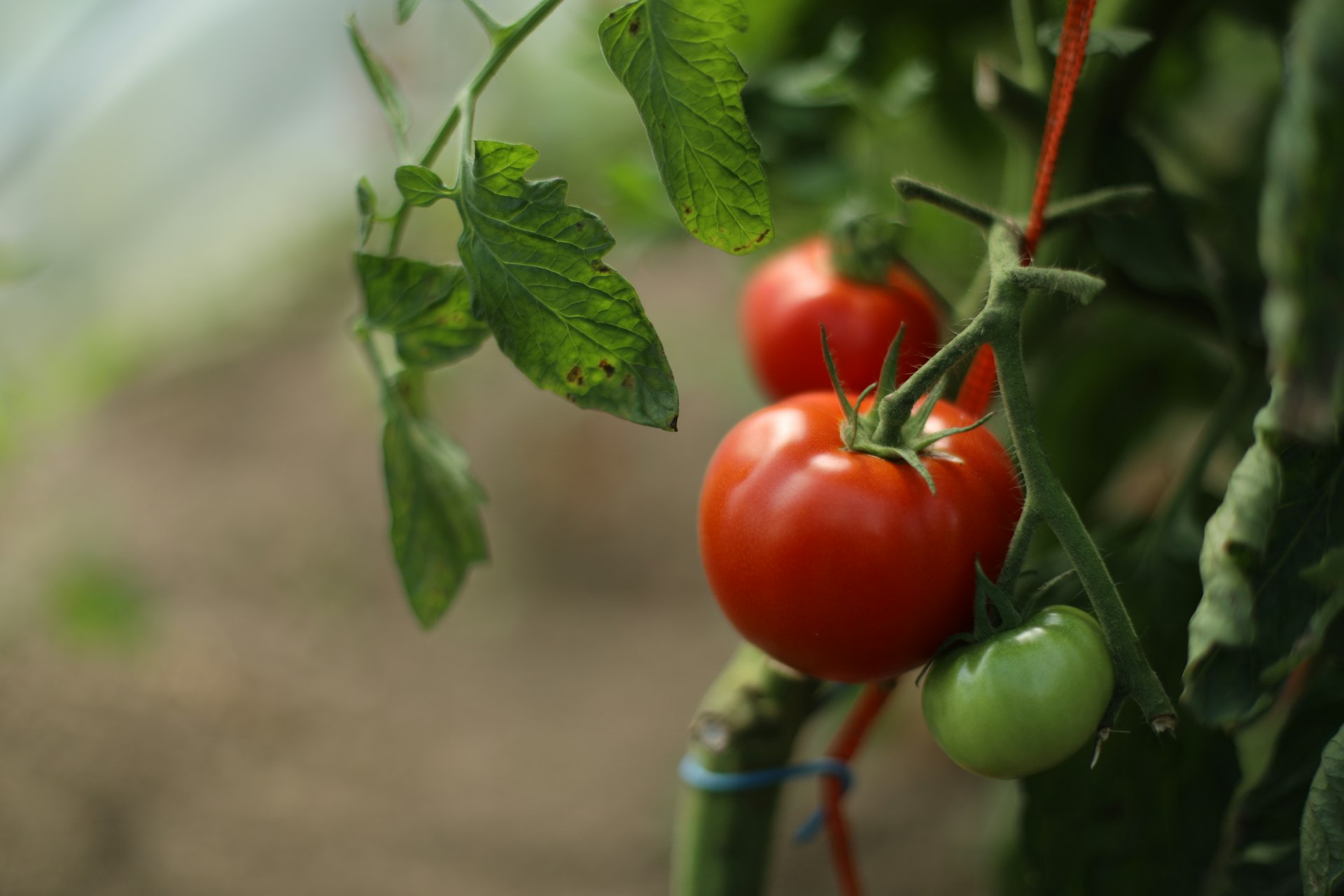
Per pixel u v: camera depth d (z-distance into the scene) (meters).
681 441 3.14
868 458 0.64
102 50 2.26
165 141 2.71
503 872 2.05
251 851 2.07
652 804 2.20
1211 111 1.17
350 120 2.68
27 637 2.43
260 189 3.28
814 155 0.92
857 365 0.76
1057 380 0.98
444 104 2.07
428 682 2.57
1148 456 1.34
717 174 0.63
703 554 0.66
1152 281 0.73
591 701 2.52
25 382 2.41
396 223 0.68
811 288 0.77
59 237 2.42
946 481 0.64
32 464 2.74
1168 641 0.74
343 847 2.10
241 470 3.07
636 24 0.62
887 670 0.65
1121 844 0.72
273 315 3.56
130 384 3.35
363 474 3.05
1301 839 0.64
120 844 2.07
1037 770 0.62
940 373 0.63
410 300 0.68
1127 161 0.74
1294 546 0.61
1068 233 0.74
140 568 2.69
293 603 2.72
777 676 0.77
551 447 3.14
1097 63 0.74
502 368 2.91
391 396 0.70
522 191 0.62
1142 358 0.96
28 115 2.13
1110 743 0.72
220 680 2.48
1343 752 0.64
